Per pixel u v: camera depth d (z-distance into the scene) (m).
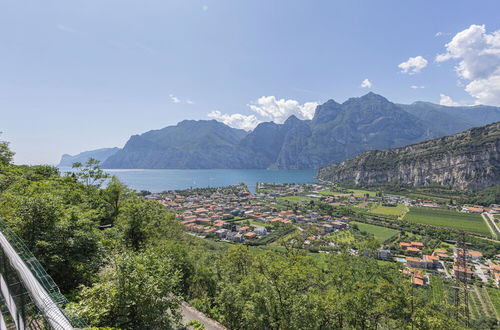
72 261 15.19
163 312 14.14
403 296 21.89
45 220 15.79
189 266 35.09
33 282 6.84
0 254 8.16
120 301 11.91
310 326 21.47
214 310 27.27
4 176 27.84
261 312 23.77
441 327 19.86
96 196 35.94
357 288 24.50
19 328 6.71
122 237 27.12
